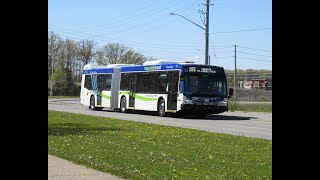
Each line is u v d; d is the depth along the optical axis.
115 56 101.56
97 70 37.78
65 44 98.75
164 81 28.77
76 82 100.38
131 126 19.69
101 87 36.84
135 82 32.16
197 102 26.72
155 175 7.92
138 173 8.06
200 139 14.58
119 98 34.12
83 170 8.46
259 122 25.25
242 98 80.94
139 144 12.80
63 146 12.05
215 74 27.42
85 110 36.97
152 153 10.81
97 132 16.50
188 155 10.64
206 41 40.84
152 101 29.92
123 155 10.46
